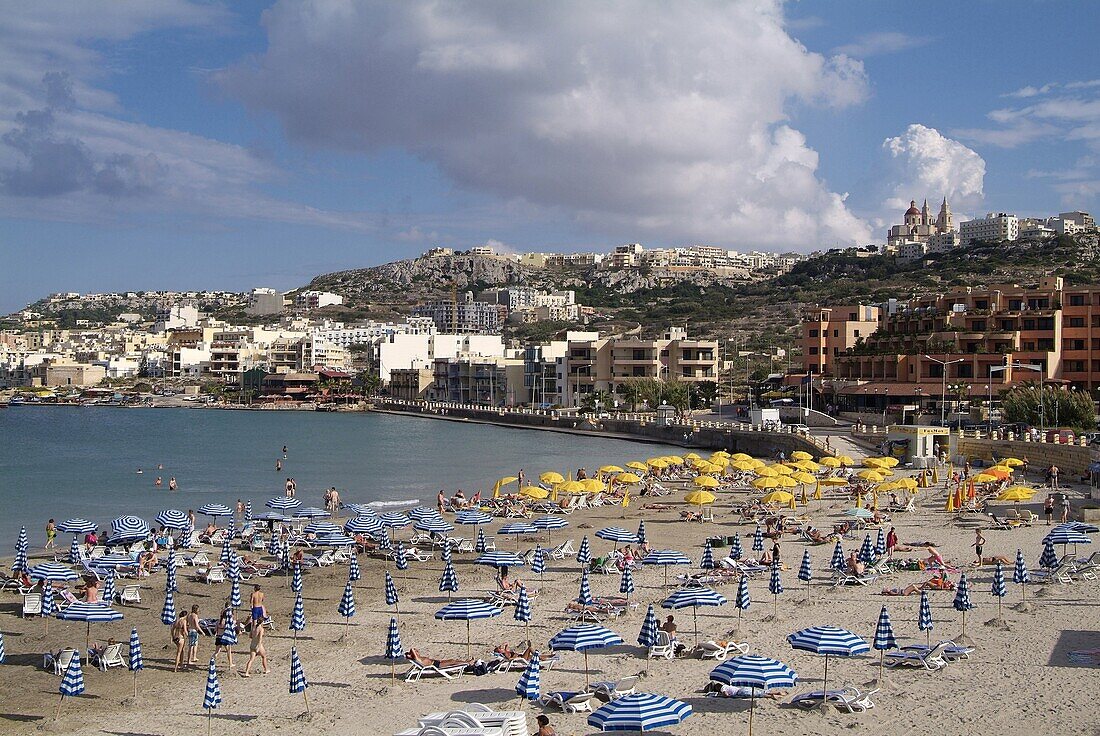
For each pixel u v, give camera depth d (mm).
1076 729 28141
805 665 34969
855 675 33625
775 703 31062
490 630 42406
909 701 30812
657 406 190625
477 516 66312
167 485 103938
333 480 109438
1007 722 28812
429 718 27969
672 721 26172
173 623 42406
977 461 99062
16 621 45875
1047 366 140875
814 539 62312
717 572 50906
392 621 36562
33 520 80375
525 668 35625
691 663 35906
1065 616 40625
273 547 61031
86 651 40375
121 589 51375
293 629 42906
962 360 143750
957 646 35062
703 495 72438
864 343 168000
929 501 78125
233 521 78562
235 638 38375
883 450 106812
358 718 31828
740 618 42281
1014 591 45656
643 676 34406
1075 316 143250
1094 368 141500
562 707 31531
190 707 33562
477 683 34906
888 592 45938
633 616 43594
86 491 99062
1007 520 66000
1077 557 52688
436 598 49500
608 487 88812
